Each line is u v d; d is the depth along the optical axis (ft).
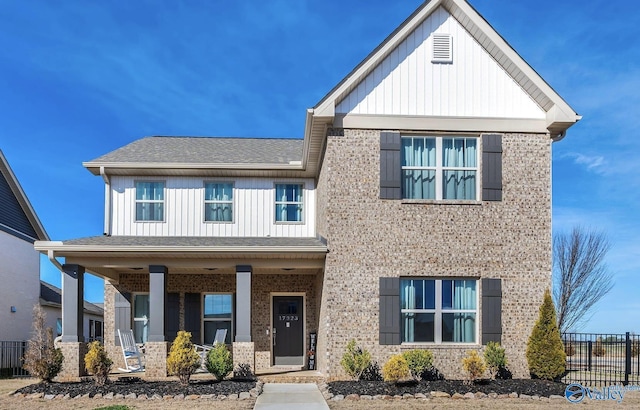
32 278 77.51
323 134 47.91
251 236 56.90
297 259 48.37
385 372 41.01
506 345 45.11
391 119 46.39
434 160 47.19
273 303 57.77
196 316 56.65
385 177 46.06
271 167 55.72
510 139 47.03
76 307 45.85
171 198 56.95
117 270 54.85
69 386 40.83
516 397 39.17
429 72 47.29
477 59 47.67
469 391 39.60
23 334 74.13
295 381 45.21
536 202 46.65
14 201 76.23
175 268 50.16
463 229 46.09
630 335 49.98
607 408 36.45
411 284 46.03
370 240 45.60
